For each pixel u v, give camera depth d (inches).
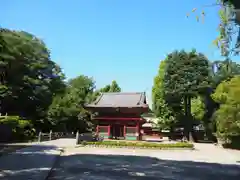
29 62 1467.8
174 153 1003.9
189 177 547.5
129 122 1574.8
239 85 1149.1
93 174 537.0
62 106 1963.6
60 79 1925.4
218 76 1579.7
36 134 1449.3
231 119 1154.0
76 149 1018.1
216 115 1373.0
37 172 505.7
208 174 590.2
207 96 1706.4
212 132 1630.2
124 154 926.4
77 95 2401.6
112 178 502.6
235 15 332.8
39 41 1663.4
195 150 1120.8
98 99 1699.1
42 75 1644.9
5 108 1469.0
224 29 349.1
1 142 1091.3
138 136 1523.1
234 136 1233.4
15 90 1380.4
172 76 1761.8
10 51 1235.2
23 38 1443.2
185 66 1738.4
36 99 1546.5
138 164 700.0
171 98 1818.4
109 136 1572.3
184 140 1688.0
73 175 517.7
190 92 1712.6
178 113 1910.7
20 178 442.6
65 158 763.4
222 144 1294.3
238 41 350.9
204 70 1704.0
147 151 1042.7
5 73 1353.3
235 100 1125.7
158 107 2106.3
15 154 737.6
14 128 1218.6
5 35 1205.7
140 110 1565.0
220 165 733.3
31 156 713.0
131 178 511.5
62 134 1675.7
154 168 644.1
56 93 1920.5
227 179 540.7
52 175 510.0
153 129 2236.7
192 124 1815.9
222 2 334.6
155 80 2198.6
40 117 1680.6
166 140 1686.8
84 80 2655.0
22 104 1505.9
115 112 1612.9
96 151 985.5
